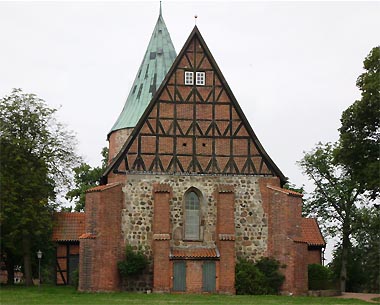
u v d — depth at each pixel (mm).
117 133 56719
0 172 50781
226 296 43906
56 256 55844
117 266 46250
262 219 48344
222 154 48844
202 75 49719
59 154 56719
